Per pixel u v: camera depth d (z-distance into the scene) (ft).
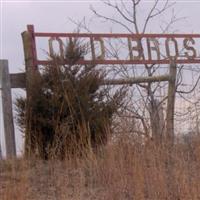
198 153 27.94
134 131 28.81
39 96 33.83
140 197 25.61
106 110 33.60
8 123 36.45
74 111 32.94
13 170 27.07
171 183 26.96
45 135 33.32
